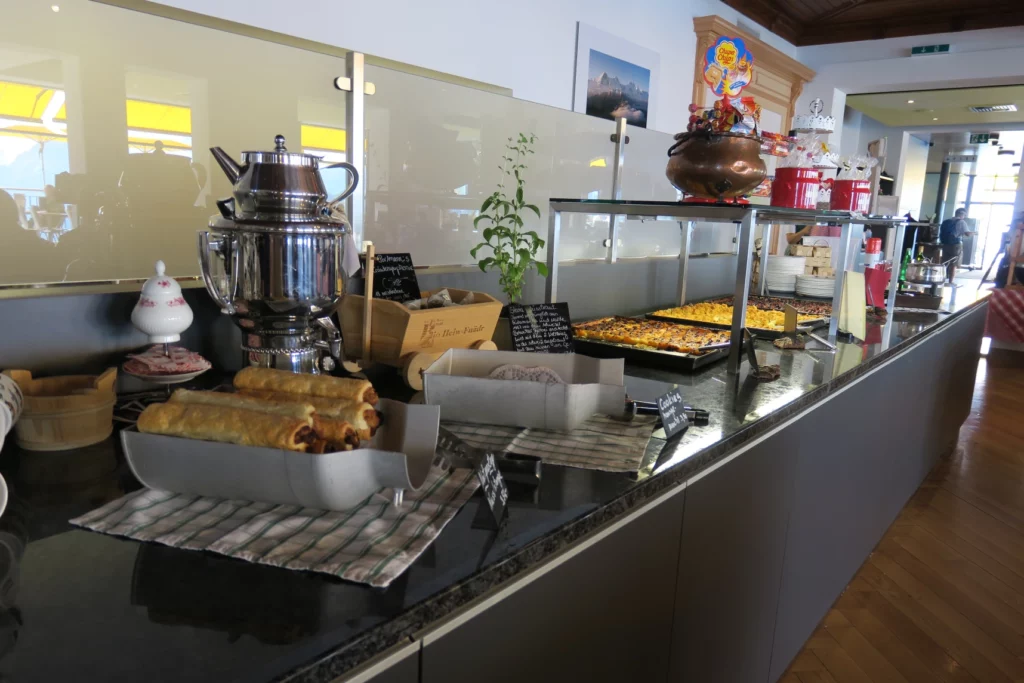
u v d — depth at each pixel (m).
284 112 1.69
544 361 1.27
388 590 0.67
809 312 2.98
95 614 0.61
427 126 2.02
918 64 5.67
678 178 1.79
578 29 3.12
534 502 0.90
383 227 1.95
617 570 0.99
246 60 1.61
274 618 0.61
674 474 1.07
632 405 1.26
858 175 2.43
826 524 2.00
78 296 1.17
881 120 9.45
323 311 1.08
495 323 1.62
